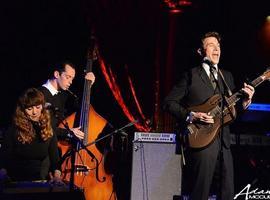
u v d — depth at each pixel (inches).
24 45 434.3
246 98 257.9
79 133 298.7
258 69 487.2
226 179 250.2
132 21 474.3
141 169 291.1
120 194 324.8
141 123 459.5
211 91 260.4
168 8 486.3
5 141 243.9
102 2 460.8
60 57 438.6
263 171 354.3
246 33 490.3
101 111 461.7
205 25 489.7
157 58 479.5
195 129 255.4
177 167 291.9
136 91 471.5
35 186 200.1
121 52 470.3
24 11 435.5
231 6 489.1
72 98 375.6
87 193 301.9
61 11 443.2
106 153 309.7
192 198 249.6
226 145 254.5
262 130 417.4
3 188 194.2
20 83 430.9
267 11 487.2
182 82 267.3
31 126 244.8
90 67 321.1
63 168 299.3
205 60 260.7
